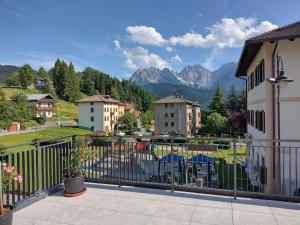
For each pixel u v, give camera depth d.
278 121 10.30
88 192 5.10
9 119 50.47
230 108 53.12
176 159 6.29
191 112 64.62
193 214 4.10
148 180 5.79
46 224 3.78
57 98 99.31
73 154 5.14
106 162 5.74
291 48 10.23
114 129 71.31
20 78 100.00
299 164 10.09
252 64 16.45
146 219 3.94
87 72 117.88
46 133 48.97
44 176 5.02
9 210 3.40
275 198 4.60
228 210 4.23
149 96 122.31
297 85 10.14
